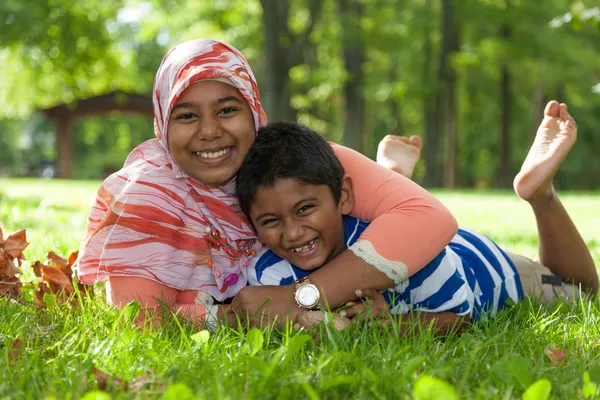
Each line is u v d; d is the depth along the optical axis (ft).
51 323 9.27
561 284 11.80
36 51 70.90
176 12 75.05
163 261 9.73
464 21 81.10
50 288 10.84
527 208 40.34
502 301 10.85
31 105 89.97
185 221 9.86
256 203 9.09
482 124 113.29
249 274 9.98
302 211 8.98
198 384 6.81
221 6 73.46
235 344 8.12
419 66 90.17
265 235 9.28
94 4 68.23
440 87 82.74
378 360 7.40
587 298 11.56
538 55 82.28
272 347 8.40
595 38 85.87
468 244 10.88
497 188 93.50
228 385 6.66
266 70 61.21
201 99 9.40
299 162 8.89
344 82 80.07
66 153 107.14
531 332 8.98
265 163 8.98
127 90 101.60
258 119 10.11
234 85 9.59
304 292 8.98
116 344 7.86
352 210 9.80
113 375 7.09
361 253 9.10
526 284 11.44
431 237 9.23
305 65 81.41
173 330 9.03
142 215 9.59
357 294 9.05
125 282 9.71
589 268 12.00
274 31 60.64
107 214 9.73
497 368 6.96
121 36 84.12
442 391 5.62
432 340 8.54
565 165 121.70
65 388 6.70
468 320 9.73
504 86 92.22
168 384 6.72
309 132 9.37
